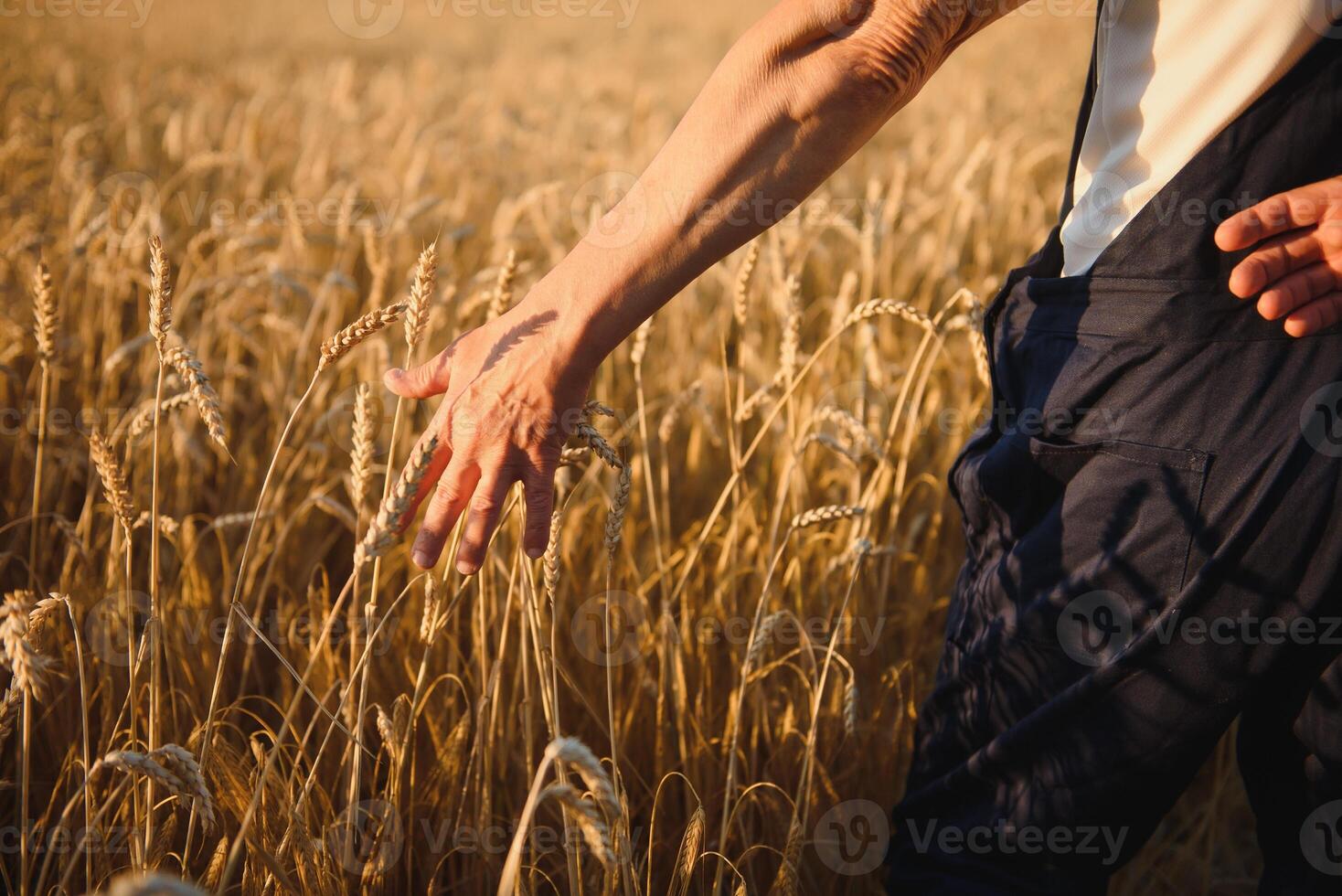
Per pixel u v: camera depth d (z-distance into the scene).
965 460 1.47
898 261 4.37
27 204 3.89
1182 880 2.03
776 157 1.17
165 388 2.57
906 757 2.02
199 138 5.15
